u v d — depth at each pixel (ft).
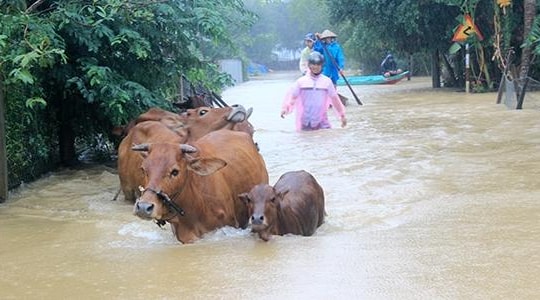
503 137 41.14
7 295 17.20
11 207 27.91
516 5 76.23
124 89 34.60
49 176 35.09
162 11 34.60
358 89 99.76
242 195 21.93
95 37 33.30
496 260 18.25
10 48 28.22
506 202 25.22
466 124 48.49
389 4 84.74
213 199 22.41
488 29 80.02
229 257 19.49
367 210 25.46
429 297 15.75
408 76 124.77
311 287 16.69
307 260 18.89
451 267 17.81
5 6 29.30
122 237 22.67
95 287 17.51
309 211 22.65
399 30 88.48
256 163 25.31
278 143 43.14
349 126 51.08
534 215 23.08
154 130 28.37
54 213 26.76
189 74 39.91
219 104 47.24
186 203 21.40
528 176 29.76
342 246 20.26
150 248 21.11
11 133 30.89
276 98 86.33
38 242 22.29
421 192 27.86
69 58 35.22
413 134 44.65
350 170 33.01
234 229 23.11
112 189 31.55
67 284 17.87
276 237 21.45
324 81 49.98
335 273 17.67
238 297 16.21
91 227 24.18
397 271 17.65
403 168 32.99
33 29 28.68
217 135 25.32
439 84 93.71
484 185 28.45
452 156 35.58
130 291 17.04
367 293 16.16
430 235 21.15
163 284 17.43
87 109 37.76
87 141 41.24
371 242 20.61
